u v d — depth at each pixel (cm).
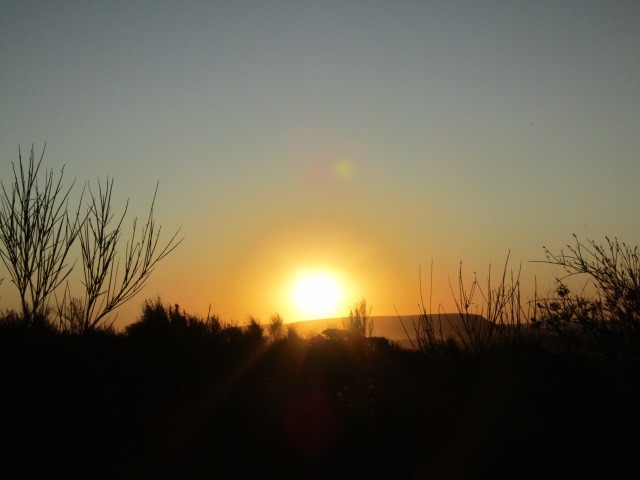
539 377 854
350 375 1470
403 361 1265
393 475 822
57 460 831
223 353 1650
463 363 906
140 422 1056
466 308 940
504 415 838
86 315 880
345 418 1074
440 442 855
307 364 1642
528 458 771
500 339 916
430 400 902
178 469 911
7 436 830
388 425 973
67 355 905
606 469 720
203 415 1172
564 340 874
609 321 821
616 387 826
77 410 932
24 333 859
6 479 786
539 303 880
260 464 933
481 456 805
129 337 1672
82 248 870
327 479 852
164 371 1339
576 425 794
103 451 923
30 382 862
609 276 812
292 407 1218
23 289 836
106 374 1112
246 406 1234
